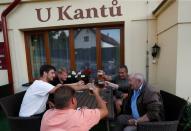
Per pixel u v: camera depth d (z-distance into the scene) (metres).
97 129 1.86
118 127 2.00
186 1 2.18
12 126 1.87
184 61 2.27
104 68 3.73
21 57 3.78
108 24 3.54
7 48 3.66
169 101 2.01
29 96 2.02
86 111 1.33
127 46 3.42
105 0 3.35
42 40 3.86
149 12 3.27
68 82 3.37
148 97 1.94
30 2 3.53
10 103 2.09
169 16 2.57
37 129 1.83
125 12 3.34
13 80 3.83
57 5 3.48
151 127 1.59
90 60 3.77
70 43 3.77
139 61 3.41
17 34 3.68
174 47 2.38
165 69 2.81
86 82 3.26
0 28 3.63
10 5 3.49
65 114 1.22
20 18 3.61
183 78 2.30
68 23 3.50
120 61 3.63
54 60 3.88
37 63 3.94
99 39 3.66
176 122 1.60
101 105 1.51
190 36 2.22
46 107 2.15
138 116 2.05
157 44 3.26
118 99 2.72
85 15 3.44
